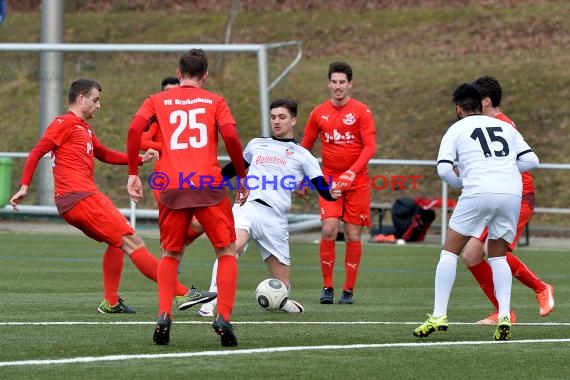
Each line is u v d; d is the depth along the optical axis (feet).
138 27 334.65
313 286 119.14
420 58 290.15
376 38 307.37
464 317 90.33
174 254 69.97
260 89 172.35
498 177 74.54
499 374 61.36
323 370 61.57
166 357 64.90
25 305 94.17
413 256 156.76
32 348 68.08
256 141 92.73
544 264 146.51
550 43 287.28
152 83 195.93
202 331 76.95
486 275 84.38
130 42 325.62
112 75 197.26
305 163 91.76
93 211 86.22
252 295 106.83
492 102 84.74
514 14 309.01
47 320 82.79
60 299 99.81
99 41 326.65
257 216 91.86
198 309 91.71
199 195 68.44
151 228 186.50
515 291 114.21
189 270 132.36
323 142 104.47
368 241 184.55
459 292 112.16
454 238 75.31
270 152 92.17
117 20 339.57
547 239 194.29
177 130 69.15
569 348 70.79
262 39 318.86
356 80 279.90
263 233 92.12
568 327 82.94
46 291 107.34
